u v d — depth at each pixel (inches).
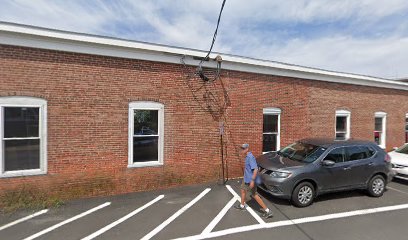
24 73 277.6
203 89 372.8
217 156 387.5
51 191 295.1
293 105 451.8
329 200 319.0
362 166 323.6
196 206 290.8
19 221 246.2
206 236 223.5
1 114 271.6
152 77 339.9
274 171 296.7
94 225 240.2
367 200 321.4
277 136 440.5
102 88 313.7
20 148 283.7
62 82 294.7
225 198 317.7
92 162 313.1
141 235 222.8
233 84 394.3
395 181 412.2
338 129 515.5
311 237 225.6
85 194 311.6
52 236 218.2
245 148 275.1
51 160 293.7
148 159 348.8
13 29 266.5
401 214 279.1
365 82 539.5
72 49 296.2
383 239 223.8
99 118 314.0
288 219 261.4
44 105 287.7
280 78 436.8
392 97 589.9
